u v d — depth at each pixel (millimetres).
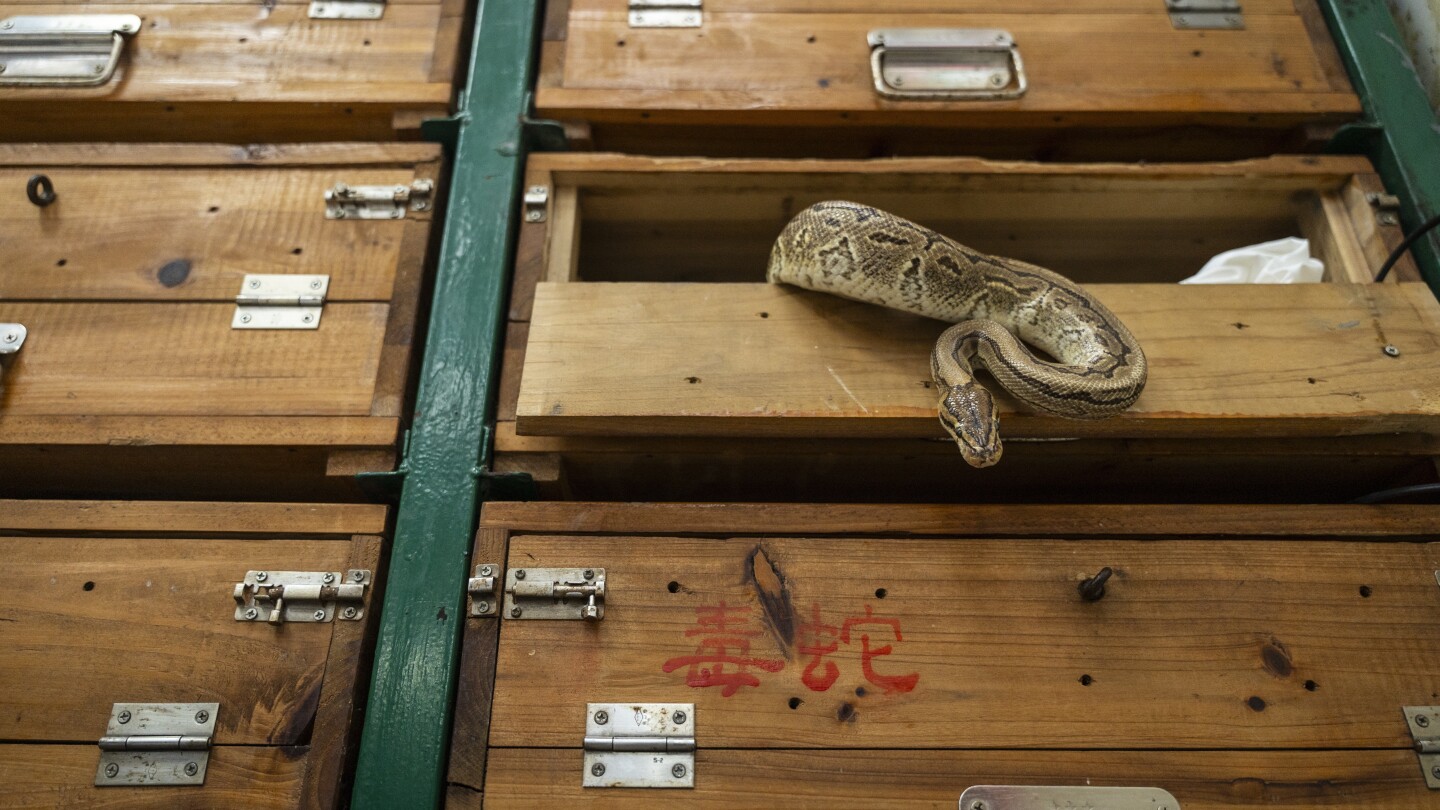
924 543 592
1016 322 659
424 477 615
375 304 682
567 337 630
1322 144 815
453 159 780
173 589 574
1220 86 818
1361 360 641
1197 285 678
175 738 525
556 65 807
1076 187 769
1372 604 584
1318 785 527
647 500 700
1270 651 565
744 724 533
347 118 795
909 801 516
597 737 525
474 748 523
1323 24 860
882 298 642
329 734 528
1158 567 589
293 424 631
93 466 652
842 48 825
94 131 806
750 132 815
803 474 671
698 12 838
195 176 739
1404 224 762
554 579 571
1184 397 614
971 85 804
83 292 685
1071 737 535
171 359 659
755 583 575
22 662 549
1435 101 843
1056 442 637
